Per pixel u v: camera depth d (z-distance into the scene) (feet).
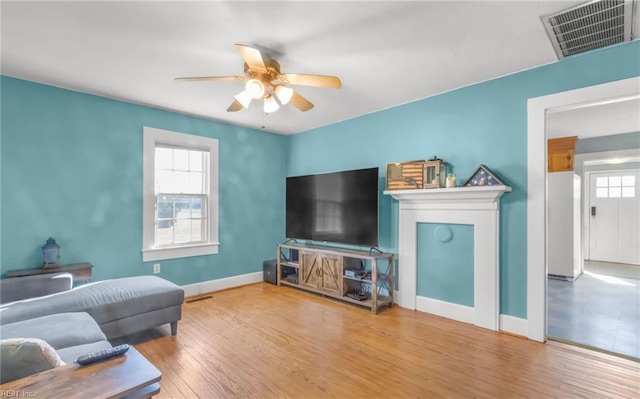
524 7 6.05
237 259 14.78
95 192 10.85
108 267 11.10
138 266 11.80
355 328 9.62
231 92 10.61
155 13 6.18
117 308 7.97
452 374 7.00
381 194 12.51
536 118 8.73
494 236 9.37
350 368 7.28
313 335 9.11
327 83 7.58
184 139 13.01
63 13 6.16
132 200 11.65
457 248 10.28
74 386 3.58
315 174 14.08
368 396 6.23
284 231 16.72
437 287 10.78
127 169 11.53
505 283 9.32
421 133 11.30
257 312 11.10
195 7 5.99
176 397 6.18
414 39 7.23
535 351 8.08
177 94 10.79
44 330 5.84
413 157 11.51
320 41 7.28
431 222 10.85
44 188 9.88
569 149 16.16
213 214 13.92
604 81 7.68
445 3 5.93
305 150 15.88
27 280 8.49
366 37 7.12
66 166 10.28
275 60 7.97
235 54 7.91
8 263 9.29
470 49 7.71
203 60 8.25
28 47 7.56
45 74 9.17
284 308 11.53
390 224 12.18
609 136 16.48
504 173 9.35
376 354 7.95
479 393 6.31
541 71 8.64
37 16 6.26
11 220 9.35
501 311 9.38
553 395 6.23
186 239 13.35
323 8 6.04
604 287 14.64
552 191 16.61
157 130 12.25
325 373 7.07
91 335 6.00
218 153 14.12
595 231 21.54
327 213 13.35
